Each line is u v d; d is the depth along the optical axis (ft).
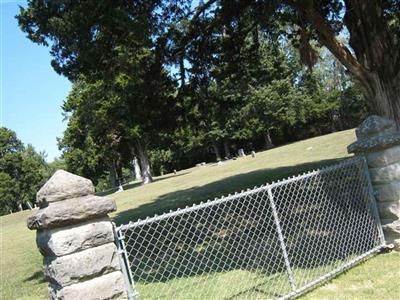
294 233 28.12
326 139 118.52
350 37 35.73
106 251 14.84
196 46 45.19
